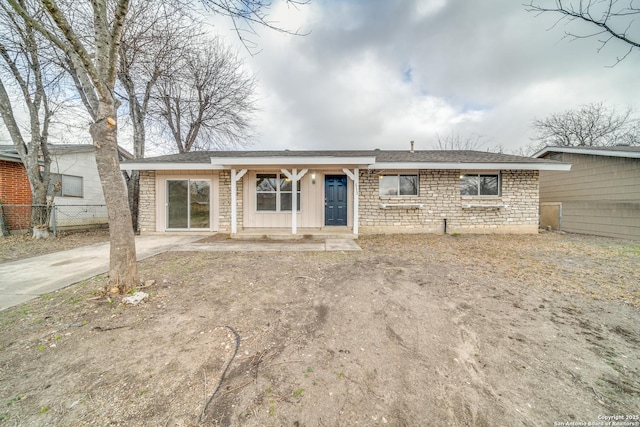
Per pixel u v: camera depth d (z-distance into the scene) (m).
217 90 13.94
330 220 9.45
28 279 4.11
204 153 11.35
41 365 2.04
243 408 1.66
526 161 8.93
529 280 4.17
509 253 6.15
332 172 9.27
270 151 12.15
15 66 7.63
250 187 9.18
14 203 8.98
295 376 1.97
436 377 1.98
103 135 3.33
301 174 8.25
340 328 2.71
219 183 9.38
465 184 9.53
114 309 3.02
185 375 1.96
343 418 1.60
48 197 10.13
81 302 3.20
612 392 1.82
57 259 5.51
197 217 9.44
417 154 10.88
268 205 9.23
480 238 8.41
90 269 4.69
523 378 1.96
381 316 2.98
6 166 8.77
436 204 9.40
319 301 3.39
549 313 3.03
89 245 7.22
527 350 2.31
